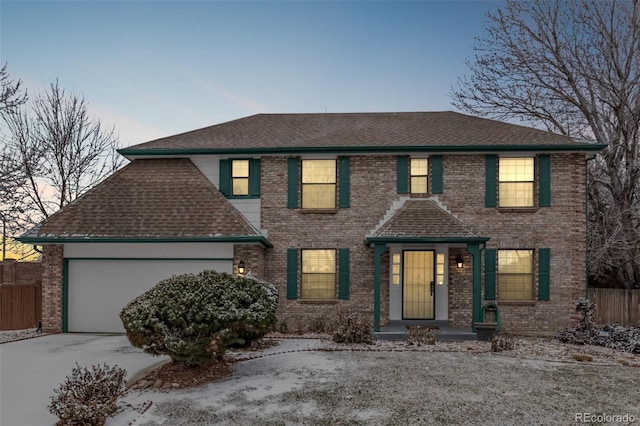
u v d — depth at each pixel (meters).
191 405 6.38
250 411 6.15
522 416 5.98
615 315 14.35
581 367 8.63
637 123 16.95
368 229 13.63
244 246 12.71
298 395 6.83
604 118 17.84
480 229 13.47
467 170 13.63
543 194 13.40
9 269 21.38
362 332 11.07
